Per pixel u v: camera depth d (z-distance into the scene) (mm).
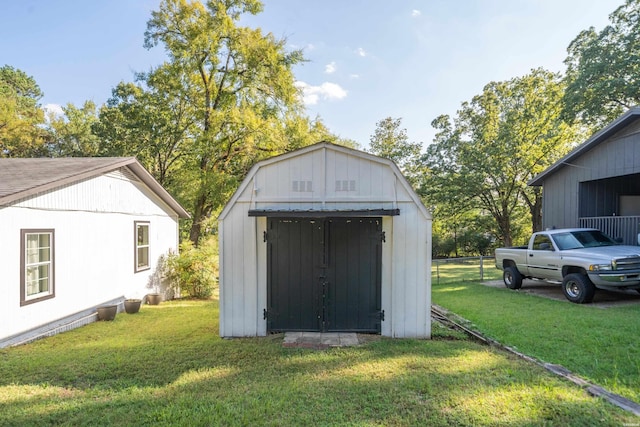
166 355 4766
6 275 5684
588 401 3109
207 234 17500
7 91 27000
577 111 16609
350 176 5562
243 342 5250
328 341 5203
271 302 5625
